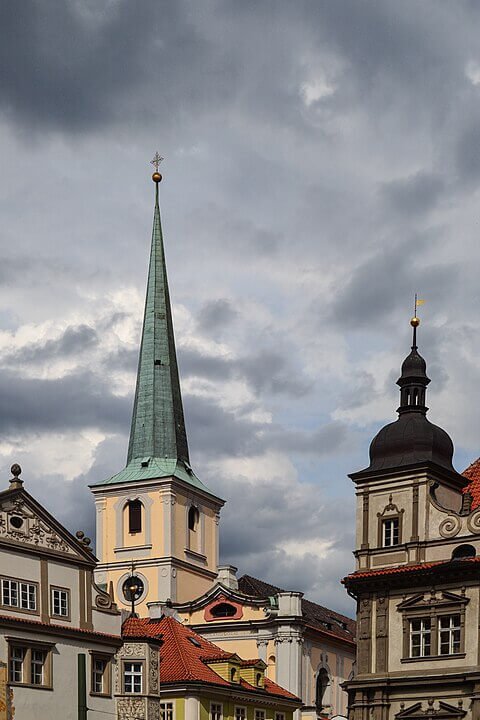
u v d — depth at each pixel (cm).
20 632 8744
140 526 14562
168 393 15412
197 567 14788
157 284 15925
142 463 14925
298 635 12975
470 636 8769
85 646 9212
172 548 14412
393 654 9031
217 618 13350
